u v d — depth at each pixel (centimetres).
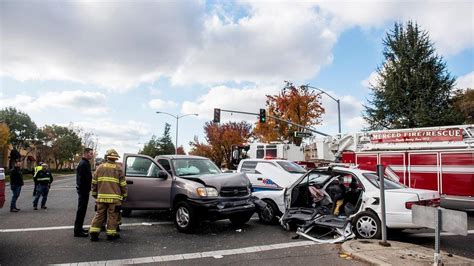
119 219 897
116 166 839
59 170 8475
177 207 920
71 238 830
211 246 769
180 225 911
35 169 1372
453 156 1325
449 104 3503
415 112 3391
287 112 4003
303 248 754
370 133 1636
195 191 891
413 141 1451
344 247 720
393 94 3509
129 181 1036
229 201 923
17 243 780
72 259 659
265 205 1015
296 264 638
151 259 664
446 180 1334
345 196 923
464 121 3559
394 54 3669
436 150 1372
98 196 815
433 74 3444
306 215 926
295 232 924
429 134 1405
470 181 1277
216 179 927
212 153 5769
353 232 842
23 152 7025
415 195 800
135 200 1020
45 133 7025
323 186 989
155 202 986
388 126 3656
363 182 865
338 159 1819
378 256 649
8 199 1791
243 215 994
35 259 657
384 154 1529
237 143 5422
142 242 799
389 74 3619
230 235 885
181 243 794
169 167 1011
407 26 3634
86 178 855
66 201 1681
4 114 6116
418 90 3447
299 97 3981
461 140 1320
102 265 625
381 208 752
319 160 1912
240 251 727
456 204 1373
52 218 1121
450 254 670
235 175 976
